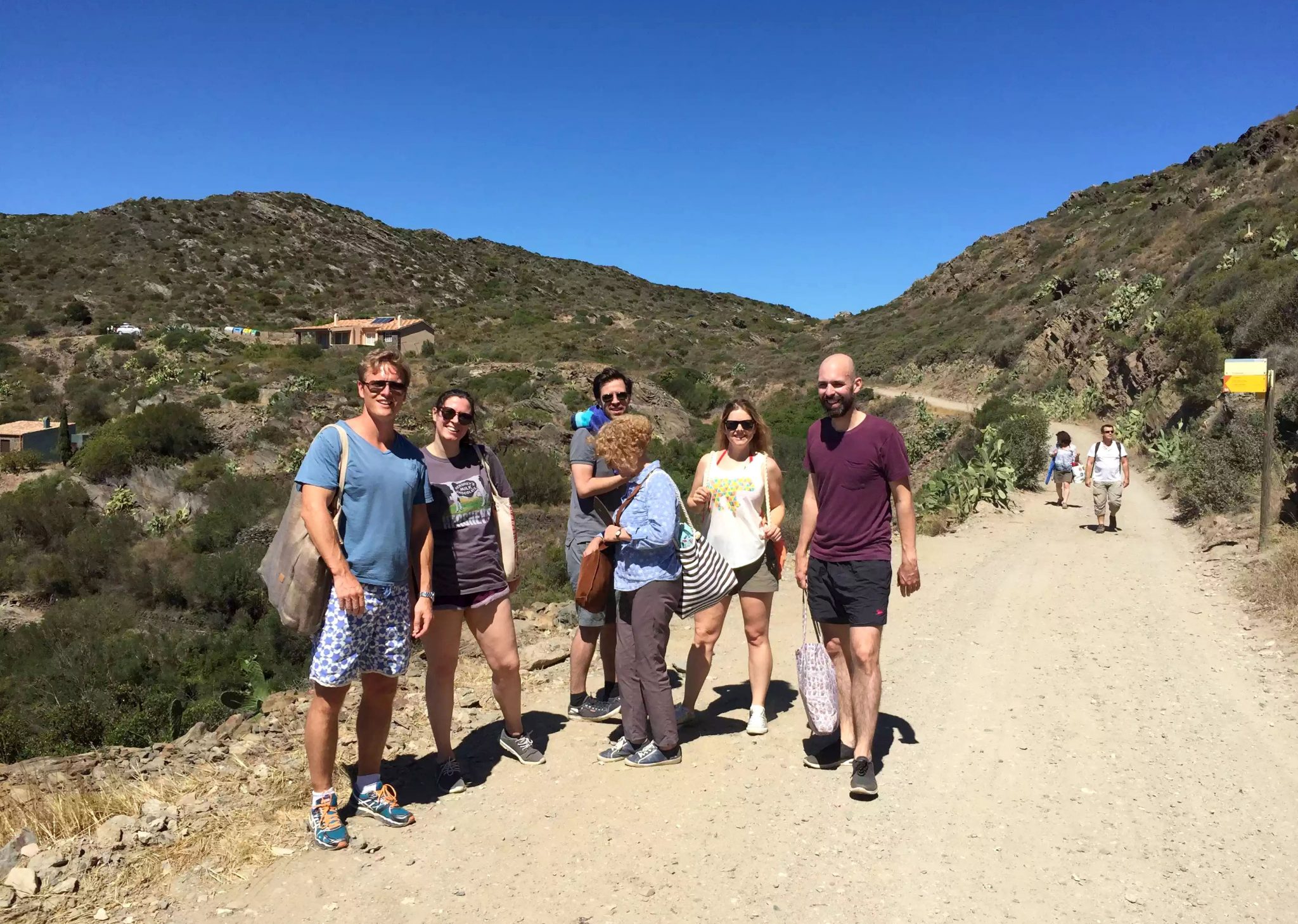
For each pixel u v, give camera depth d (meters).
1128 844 3.35
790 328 105.88
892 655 6.14
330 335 70.94
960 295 82.06
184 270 90.31
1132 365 34.06
